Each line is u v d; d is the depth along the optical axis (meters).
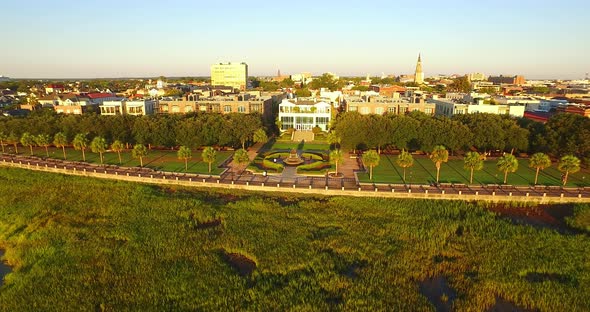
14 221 66.94
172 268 51.25
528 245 56.75
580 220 64.31
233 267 52.38
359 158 106.69
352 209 70.00
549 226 64.06
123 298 45.50
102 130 115.69
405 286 47.75
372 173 89.94
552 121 102.44
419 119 114.88
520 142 101.62
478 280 48.91
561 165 78.56
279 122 148.00
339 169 94.31
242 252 55.62
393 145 111.94
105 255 54.69
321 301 44.66
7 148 121.12
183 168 95.00
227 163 100.94
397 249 56.03
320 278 49.09
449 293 47.12
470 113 122.44
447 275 50.38
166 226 63.06
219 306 44.28
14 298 46.03
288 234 60.44
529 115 136.25
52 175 91.38
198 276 49.66
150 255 54.47
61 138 105.12
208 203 73.31
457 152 111.81
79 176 90.38
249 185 80.56
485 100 138.75
